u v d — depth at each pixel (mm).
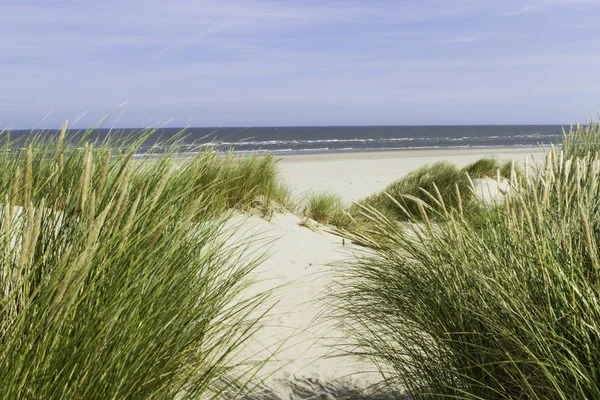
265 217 6570
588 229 1822
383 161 28656
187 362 2084
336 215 7980
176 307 2012
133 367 1591
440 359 2266
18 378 1333
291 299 4211
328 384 2873
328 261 5410
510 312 1974
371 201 9117
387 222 2857
